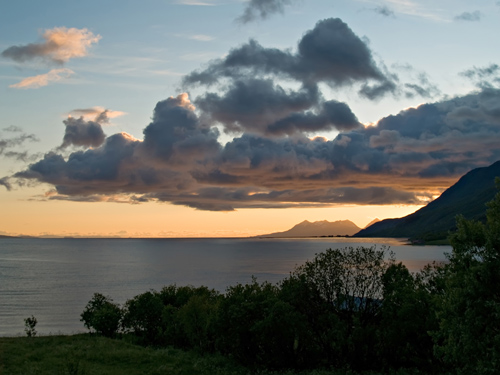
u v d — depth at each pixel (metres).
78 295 140.62
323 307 41.06
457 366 34.66
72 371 34.50
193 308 50.28
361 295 41.12
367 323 40.34
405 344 38.94
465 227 27.64
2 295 141.88
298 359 41.88
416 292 39.41
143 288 155.75
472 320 25.09
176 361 41.94
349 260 41.78
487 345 25.28
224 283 166.50
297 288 42.03
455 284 27.44
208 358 44.38
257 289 46.53
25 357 40.59
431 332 28.88
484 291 25.08
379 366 40.00
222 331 43.75
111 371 36.94
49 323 96.25
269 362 41.41
